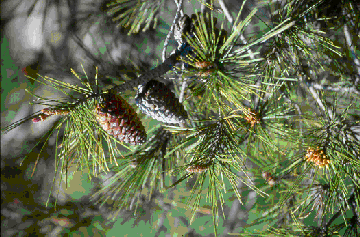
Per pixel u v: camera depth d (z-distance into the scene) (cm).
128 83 158
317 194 167
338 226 168
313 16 170
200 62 158
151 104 159
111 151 157
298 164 164
